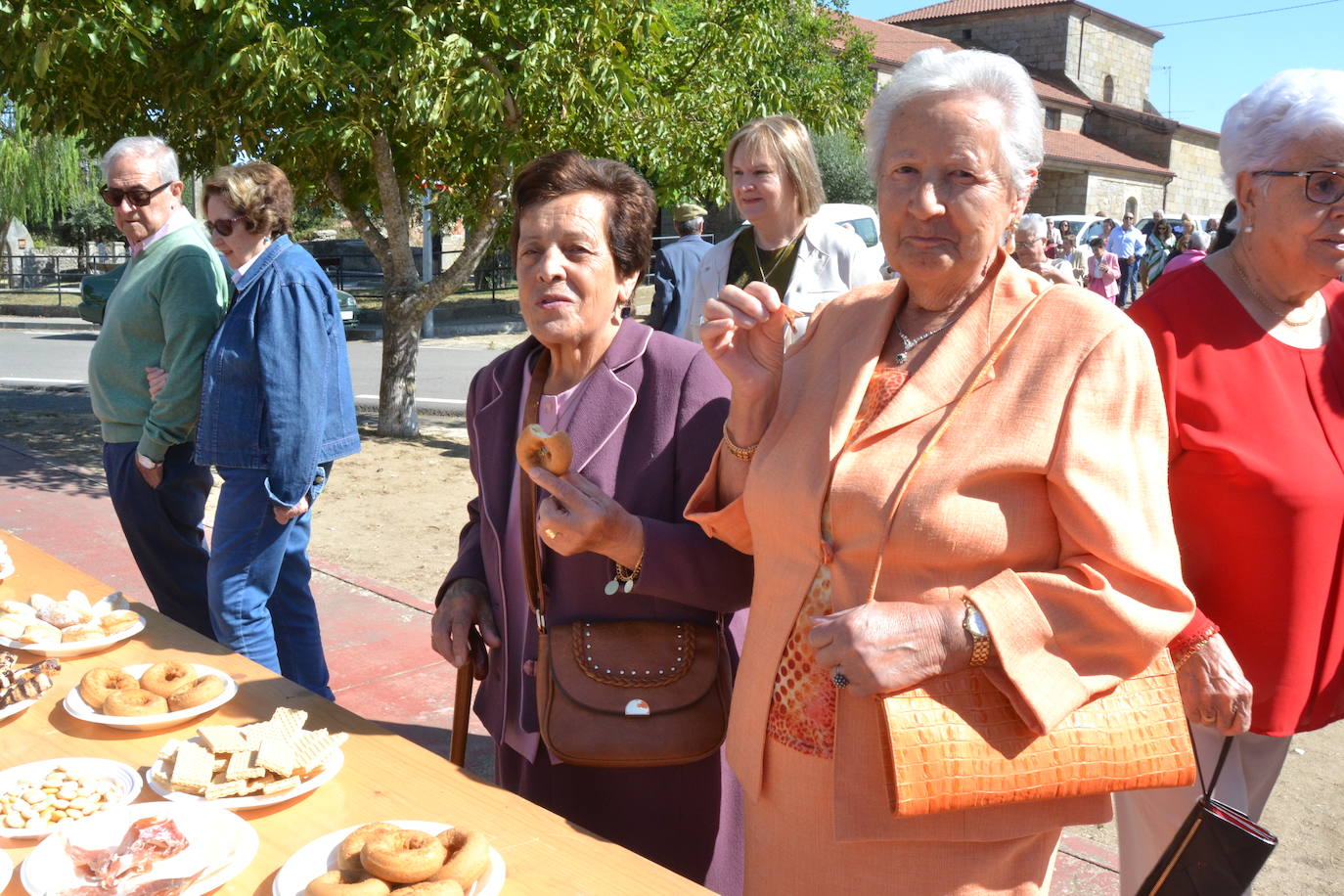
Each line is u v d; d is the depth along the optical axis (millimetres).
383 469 7781
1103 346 1410
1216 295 2027
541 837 1556
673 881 1456
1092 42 50656
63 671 2123
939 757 1339
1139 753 1406
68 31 6066
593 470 1967
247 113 7188
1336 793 3418
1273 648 1961
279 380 3176
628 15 7527
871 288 1719
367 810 1623
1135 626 1356
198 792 1616
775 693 1613
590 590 1954
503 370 2131
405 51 6891
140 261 3617
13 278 27719
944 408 1462
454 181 8438
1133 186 44156
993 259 1546
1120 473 1380
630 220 1994
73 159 24969
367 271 27266
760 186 3994
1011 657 1342
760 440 1694
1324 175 1861
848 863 1543
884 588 1457
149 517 3740
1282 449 1938
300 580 3578
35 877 1410
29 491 6891
